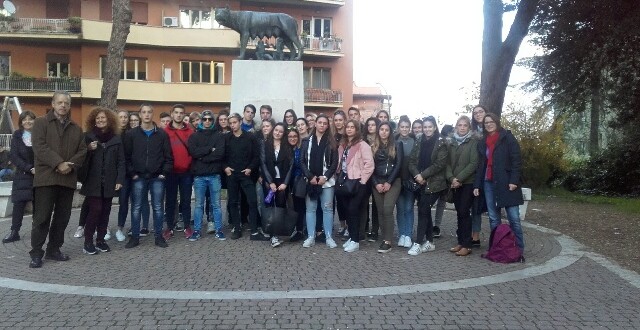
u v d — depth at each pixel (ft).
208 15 104.99
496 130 24.30
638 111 63.31
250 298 17.53
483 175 24.53
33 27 96.63
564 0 50.90
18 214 27.55
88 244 24.34
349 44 111.96
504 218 37.55
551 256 24.81
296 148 26.58
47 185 21.89
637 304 17.39
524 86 69.77
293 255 24.32
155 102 102.83
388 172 25.14
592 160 76.59
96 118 24.43
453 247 26.20
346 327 14.98
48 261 22.93
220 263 22.62
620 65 58.13
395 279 20.20
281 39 37.81
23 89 96.89
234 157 27.45
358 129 25.22
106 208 24.93
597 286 19.57
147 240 27.81
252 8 107.65
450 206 44.91
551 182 74.64
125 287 18.88
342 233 29.96
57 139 22.12
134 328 14.79
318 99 107.76
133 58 102.32
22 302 17.12
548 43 57.41
